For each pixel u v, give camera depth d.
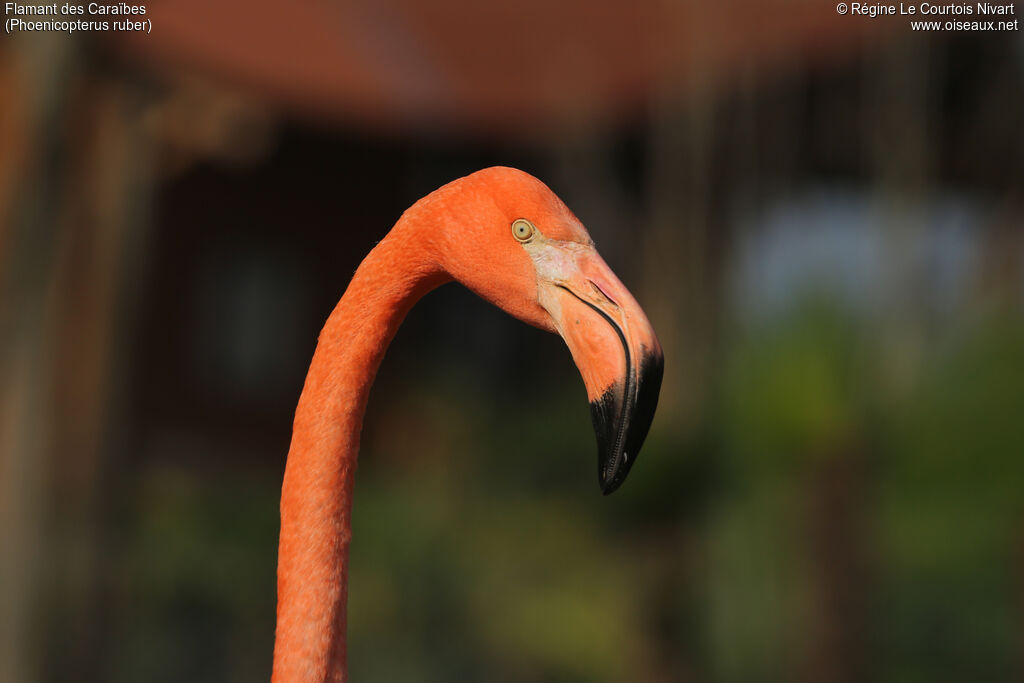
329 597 3.62
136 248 14.41
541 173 21.39
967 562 8.45
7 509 9.06
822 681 9.14
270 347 23.02
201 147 17.08
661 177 14.30
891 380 8.91
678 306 12.08
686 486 9.87
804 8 14.64
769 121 15.20
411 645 13.73
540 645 11.30
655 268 13.67
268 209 22.66
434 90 19.97
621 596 10.62
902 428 8.55
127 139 14.16
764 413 9.13
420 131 20.30
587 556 11.24
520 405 16.59
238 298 22.55
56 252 8.87
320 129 20.08
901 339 9.12
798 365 8.98
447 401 20.34
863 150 14.46
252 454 22.56
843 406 8.83
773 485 9.27
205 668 14.29
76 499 13.08
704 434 9.75
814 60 14.66
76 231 13.15
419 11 21.22
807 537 9.06
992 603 8.72
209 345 22.03
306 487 3.66
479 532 13.68
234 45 17.84
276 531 18.86
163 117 15.34
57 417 12.91
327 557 3.64
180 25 16.88
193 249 21.73
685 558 10.24
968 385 8.32
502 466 14.17
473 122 20.30
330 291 23.61
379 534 15.30
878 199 12.01
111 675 12.86
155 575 15.31
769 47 14.46
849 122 16.00
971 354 8.43
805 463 8.98
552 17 20.70
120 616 13.23
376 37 20.38
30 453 9.04
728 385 9.78
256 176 22.41
